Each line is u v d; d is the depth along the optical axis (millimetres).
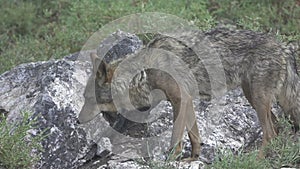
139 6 19266
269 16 19500
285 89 14023
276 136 13719
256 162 12562
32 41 19750
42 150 12852
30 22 21062
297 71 14141
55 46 19219
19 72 15469
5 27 20969
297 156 13242
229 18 20047
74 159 13492
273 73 13695
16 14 21141
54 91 13977
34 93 14438
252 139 14680
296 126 14422
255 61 13703
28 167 12820
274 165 13195
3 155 12648
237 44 13844
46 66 15273
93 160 13852
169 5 19547
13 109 14359
